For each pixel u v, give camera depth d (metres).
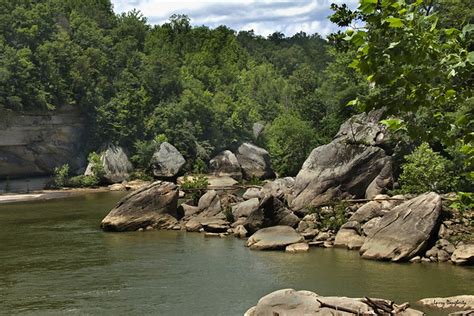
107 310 24.14
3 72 77.75
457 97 8.40
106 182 84.25
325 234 36.38
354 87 63.53
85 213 53.72
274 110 123.00
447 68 8.05
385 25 7.58
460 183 38.22
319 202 41.16
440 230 31.92
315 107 86.12
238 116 104.06
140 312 23.73
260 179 92.62
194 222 43.16
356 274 28.33
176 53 124.88
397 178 42.34
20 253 35.81
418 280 26.84
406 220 31.86
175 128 94.75
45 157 85.31
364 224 35.16
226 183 80.94
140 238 40.12
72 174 86.56
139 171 88.31
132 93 95.69
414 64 7.78
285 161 78.44
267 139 106.25
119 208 44.00
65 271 30.97
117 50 101.50
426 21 7.75
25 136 82.06
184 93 100.19
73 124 88.94
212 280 28.33
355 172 42.16
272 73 148.38
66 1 109.88
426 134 8.64
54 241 39.56
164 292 26.52
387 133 43.31
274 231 37.03
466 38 8.00
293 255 33.19
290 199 42.53
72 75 88.25
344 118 69.25
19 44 85.50
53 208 58.00
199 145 94.38
